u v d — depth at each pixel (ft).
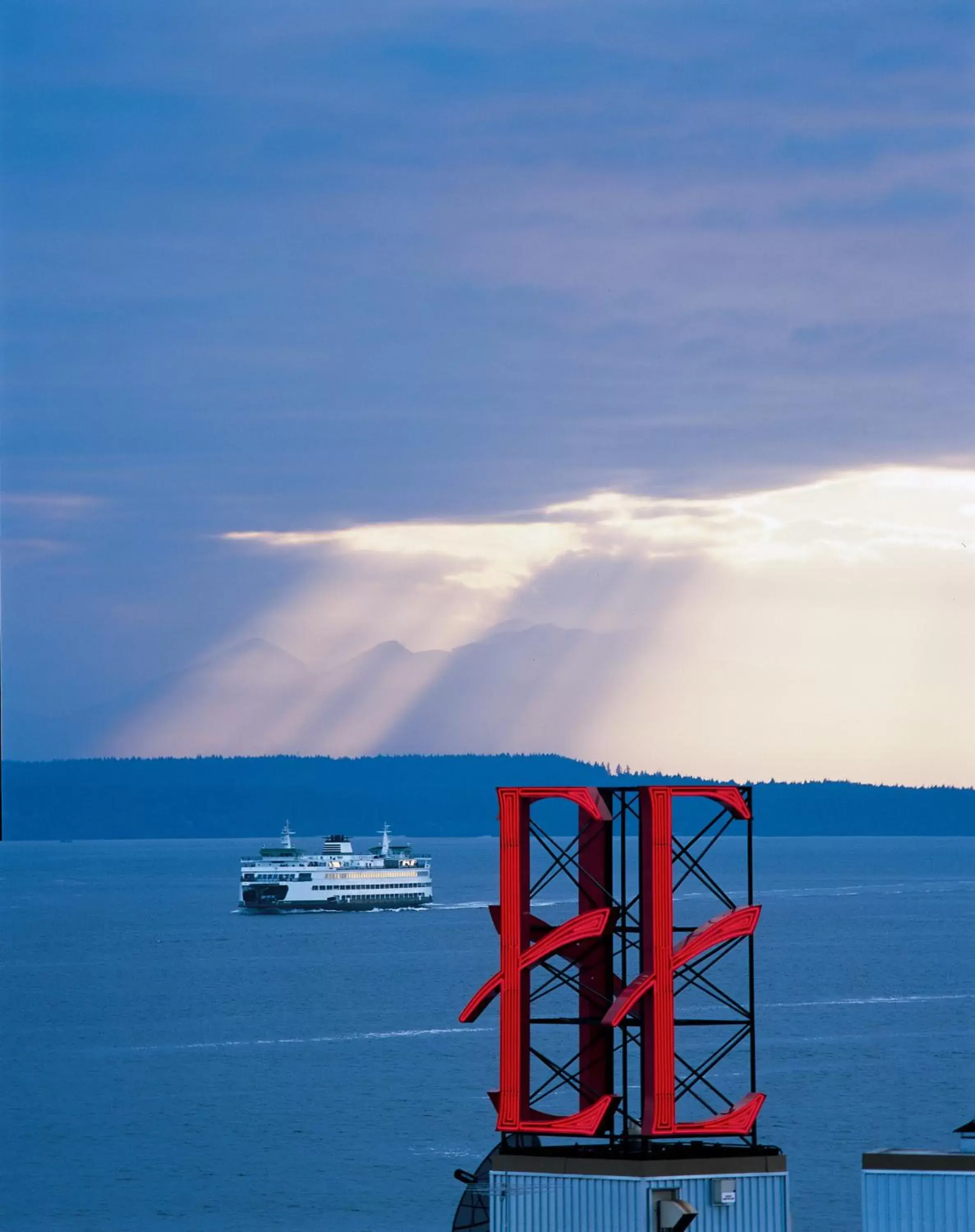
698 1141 205.67
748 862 206.08
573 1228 196.65
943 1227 198.49
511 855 205.05
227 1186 499.51
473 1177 212.64
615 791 209.46
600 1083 204.85
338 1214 460.96
